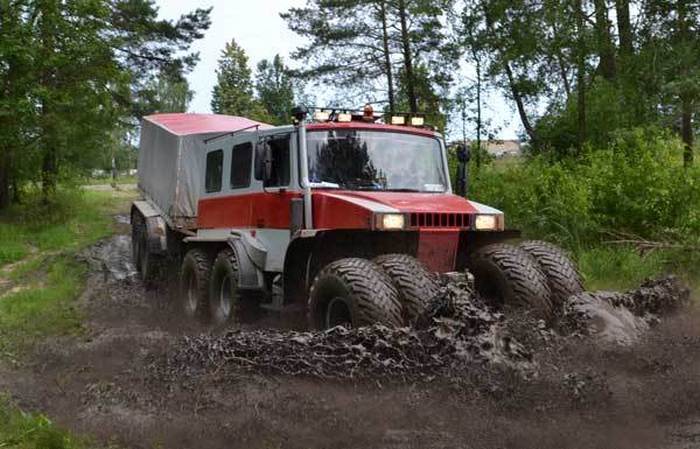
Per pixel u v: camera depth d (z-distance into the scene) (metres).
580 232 12.80
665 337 5.79
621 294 6.39
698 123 17.23
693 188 12.27
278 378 5.43
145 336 8.41
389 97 29.56
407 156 8.24
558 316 6.43
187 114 14.34
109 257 16.78
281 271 8.07
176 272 12.25
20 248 18.14
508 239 7.55
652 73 17.00
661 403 4.89
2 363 7.21
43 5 22.06
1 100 21.66
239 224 9.17
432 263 7.12
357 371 5.21
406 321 6.09
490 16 20.77
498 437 4.50
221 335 6.31
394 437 4.61
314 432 4.69
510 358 5.07
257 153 8.03
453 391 4.91
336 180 7.87
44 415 5.31
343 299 6.21
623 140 15.41
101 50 23.66
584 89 19.58
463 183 8.55
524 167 17.72
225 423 4.83
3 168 25.11
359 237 7.32
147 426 4.92
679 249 11.38
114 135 30.94
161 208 12.93
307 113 8.01
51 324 9.52
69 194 27.44
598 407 4.76
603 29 18.59
